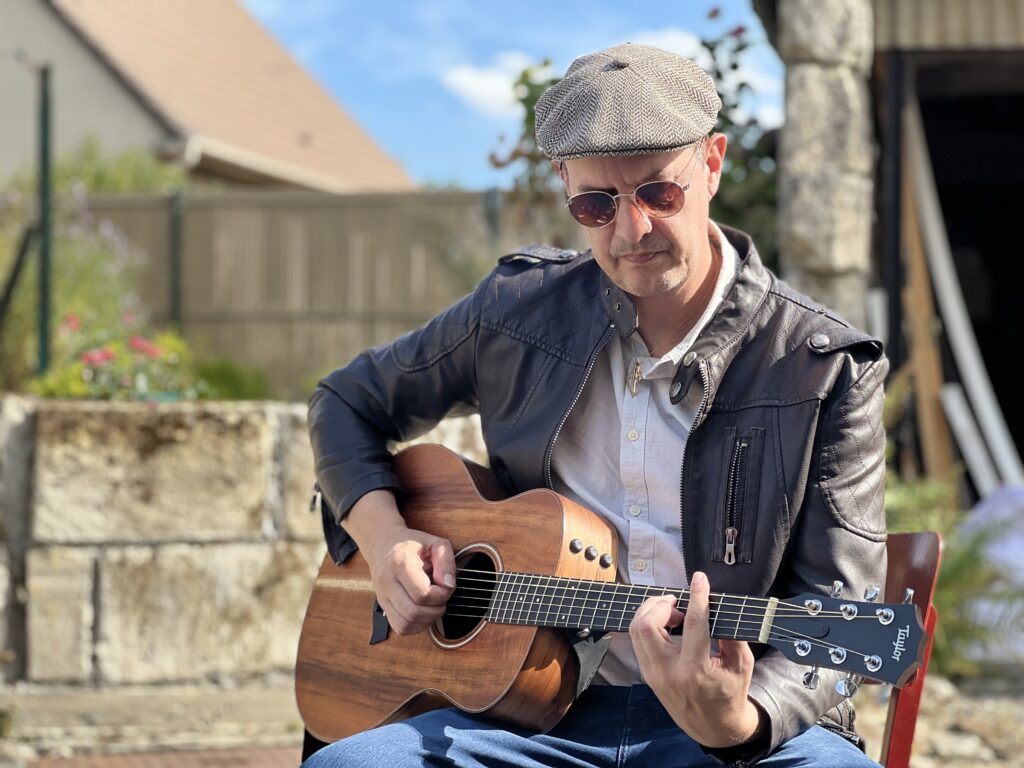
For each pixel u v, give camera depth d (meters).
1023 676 5.58
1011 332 10.72
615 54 2.32
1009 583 5.59
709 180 2.41
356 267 14.34
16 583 4.79
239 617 4.83
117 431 4.79
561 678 2.37
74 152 18.22
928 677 5.39
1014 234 10.55
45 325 8.34
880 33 6.71
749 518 2.27
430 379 2.76
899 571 2.48
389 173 24.86
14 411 4.80
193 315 14.62
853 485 2.24
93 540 4.77
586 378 2.47
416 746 2.23
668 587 2.38
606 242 2.30
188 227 14.59
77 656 4.75
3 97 19.59
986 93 8.20
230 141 20.25
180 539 4.81
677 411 2.39
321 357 14.45
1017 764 4.45
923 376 7.39
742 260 2.40
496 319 2.63
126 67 19.47
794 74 6.00
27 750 4.55
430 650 2.56
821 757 2.15
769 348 2.33
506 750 2.29
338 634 2.78
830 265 5.96
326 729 2.76
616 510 2.47
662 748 2.32
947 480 6.72
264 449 4.86
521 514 2.50
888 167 7.05
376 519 2.67
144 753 4.56
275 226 14.47
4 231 10.92
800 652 2.03
